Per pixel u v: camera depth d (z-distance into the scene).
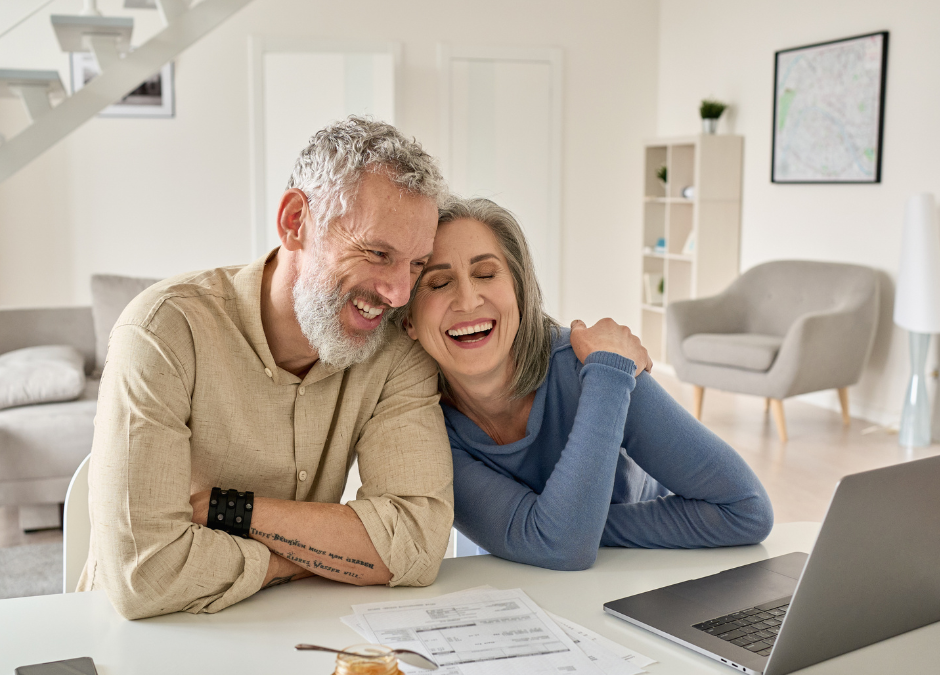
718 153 6.21
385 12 6.50
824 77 5.43
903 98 4.92
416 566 1.20
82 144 6.06
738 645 1.01
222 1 4.37
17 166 4.23
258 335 1.26
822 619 0.92
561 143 6.99
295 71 6.39
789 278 5.34
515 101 6.86
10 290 6.06
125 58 4.28
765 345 4.79
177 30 4.32
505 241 1.36
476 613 1.11
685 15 6.78
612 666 0.97
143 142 6.17
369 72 6.51
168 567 1.09
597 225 7.17
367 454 1.33
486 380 1.37
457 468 1.39
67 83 5.89
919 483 0.95
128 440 1.13
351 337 1.22
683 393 5.95
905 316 4.57
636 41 7.08
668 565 1.30
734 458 1.36
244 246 6.43
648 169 6.93
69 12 5.86
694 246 6.26
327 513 1.21
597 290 7.24
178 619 1.09
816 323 4.61
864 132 5.17
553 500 1.27
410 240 1.17
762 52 6.00
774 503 3.63
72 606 1.13
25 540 3.40
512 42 6.80
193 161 6.27
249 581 1.14
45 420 3.48
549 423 1.44
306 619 1.09
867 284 4.90
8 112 5.82
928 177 4.80
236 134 6.33
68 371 3.70
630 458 1.54
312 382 1.30
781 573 1.24
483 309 1.32
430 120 6.70
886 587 0.97
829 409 5.45
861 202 5.25
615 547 1.39
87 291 6.19
